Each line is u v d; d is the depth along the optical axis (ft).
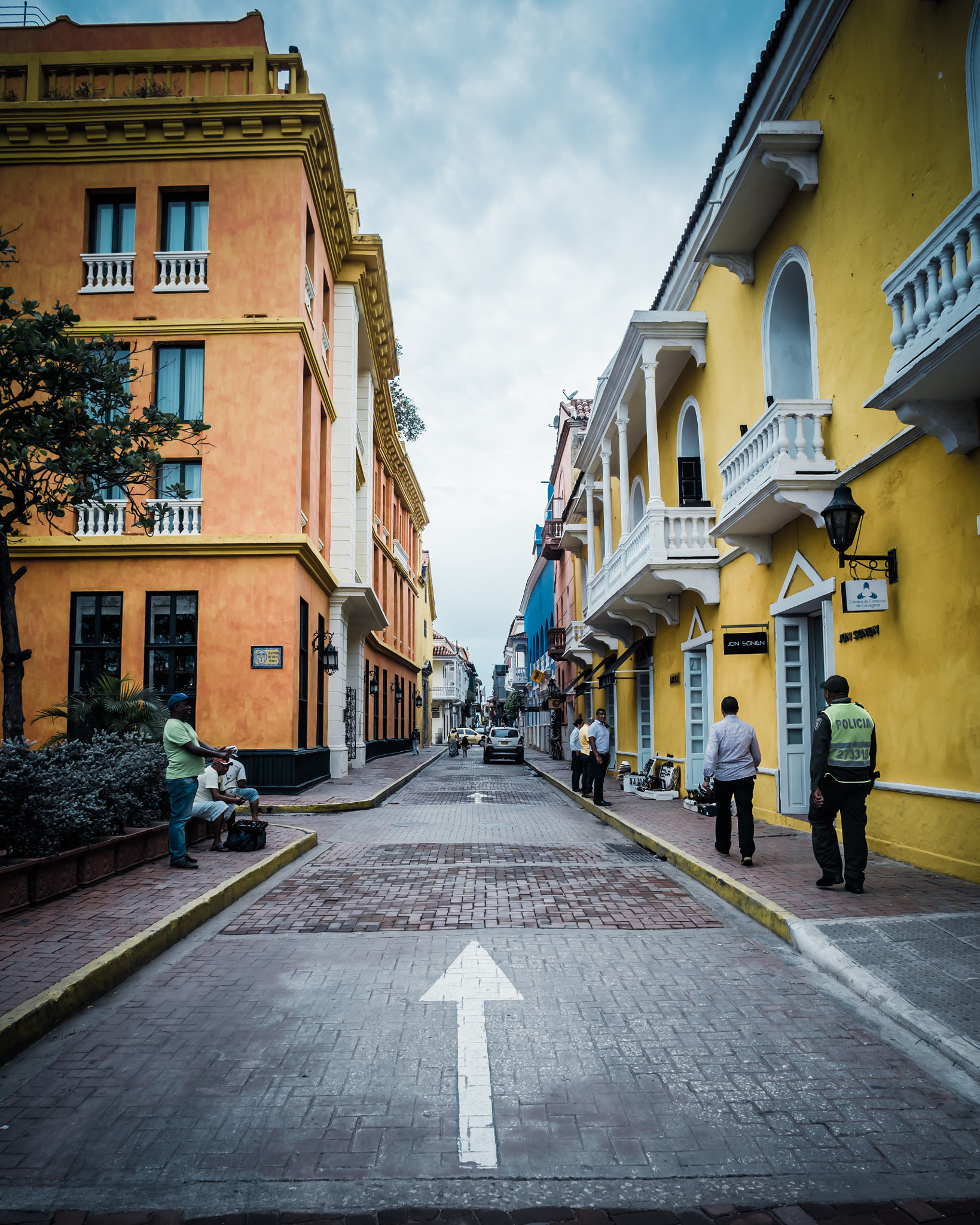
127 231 54.75
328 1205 9.71
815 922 19.84
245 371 53.11
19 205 53.62
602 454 65.00
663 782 53.36
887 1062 13.37
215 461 52.54
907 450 26.13
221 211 53.93
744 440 35.01
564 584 115.55
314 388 58.70
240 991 16.97
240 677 51.24
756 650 37.32
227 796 32.37
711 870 26.35
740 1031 14.66
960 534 23.53
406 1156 10.72
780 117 35.17
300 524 53.36
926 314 21.49
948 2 23.65
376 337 81.05
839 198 30.50
